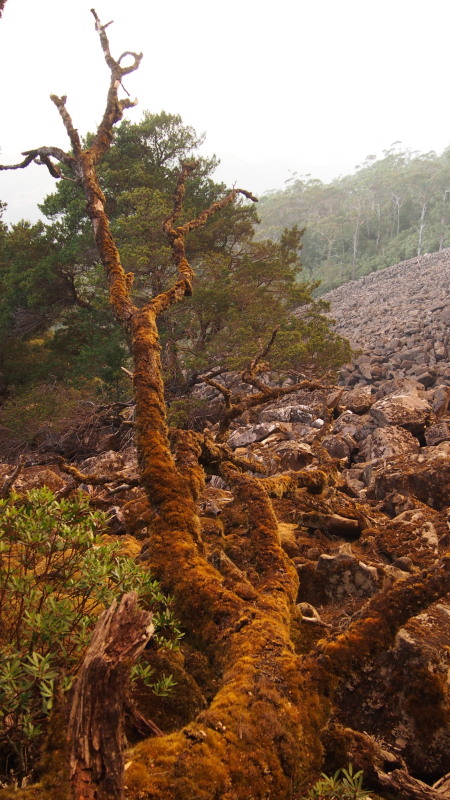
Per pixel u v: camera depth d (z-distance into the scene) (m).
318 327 16.84
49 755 1.71
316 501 4.73
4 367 21.86
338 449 9.27
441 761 2.73
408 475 6.09
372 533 4.66
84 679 1.54
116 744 1.51
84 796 1.45
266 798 1.74
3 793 1.61
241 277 17.45
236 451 9.30
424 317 25.14
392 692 2.86
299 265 20.30
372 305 34.38
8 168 6.05
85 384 17.75
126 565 2.58
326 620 3.42
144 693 2.55
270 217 111.38
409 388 13.73
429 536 4.44
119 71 6.34
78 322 19.97
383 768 2.51
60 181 20.34
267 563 3.11
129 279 5.09
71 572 2.52
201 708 2.57
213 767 1.74
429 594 2.33
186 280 5.09
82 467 9.40
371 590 3.65
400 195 101.94
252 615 2.51
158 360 4.23
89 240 19.25
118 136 22.25
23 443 15.98
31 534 2.40
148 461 3.46
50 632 2.15
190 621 2.62
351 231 100.56
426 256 55.81
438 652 2.90
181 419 14.87
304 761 1.93
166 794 1.65
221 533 4.05
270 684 2.07
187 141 22.62
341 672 2.19
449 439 8.87
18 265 20.22
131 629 1.62
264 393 5.25
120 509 4.97
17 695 1.98
